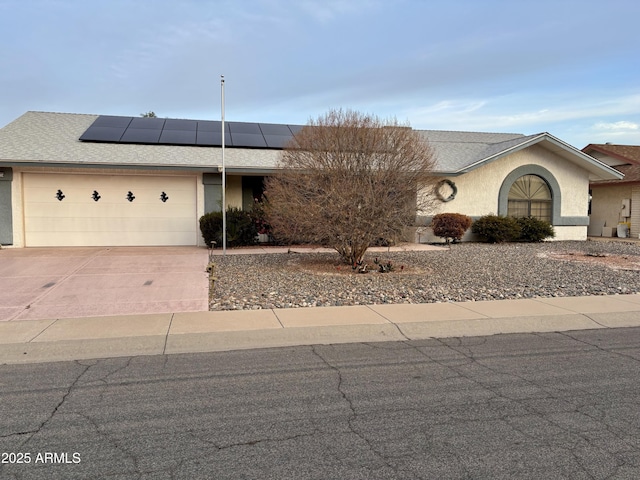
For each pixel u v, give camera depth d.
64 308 8.04
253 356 5.88
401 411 4.20
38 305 8.23
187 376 5.14
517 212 21.48
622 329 7.34
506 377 5.11
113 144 17.59
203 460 3.35
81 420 4.01
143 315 7.59
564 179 21.83
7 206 15.56
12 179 15.56
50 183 15.96
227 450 3.49
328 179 11.91
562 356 5.90
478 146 23.38
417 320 7.37
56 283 10.04
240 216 16.88
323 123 13.00
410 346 6.36
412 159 12.20
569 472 3.20
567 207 21.95
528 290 9.91
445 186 20.09
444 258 14.89
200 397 4.53
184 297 8.93
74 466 3.26
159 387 4.80
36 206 15.91
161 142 18.19
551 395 4.58
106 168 15.68
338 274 11.66
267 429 3.84
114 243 16.56
